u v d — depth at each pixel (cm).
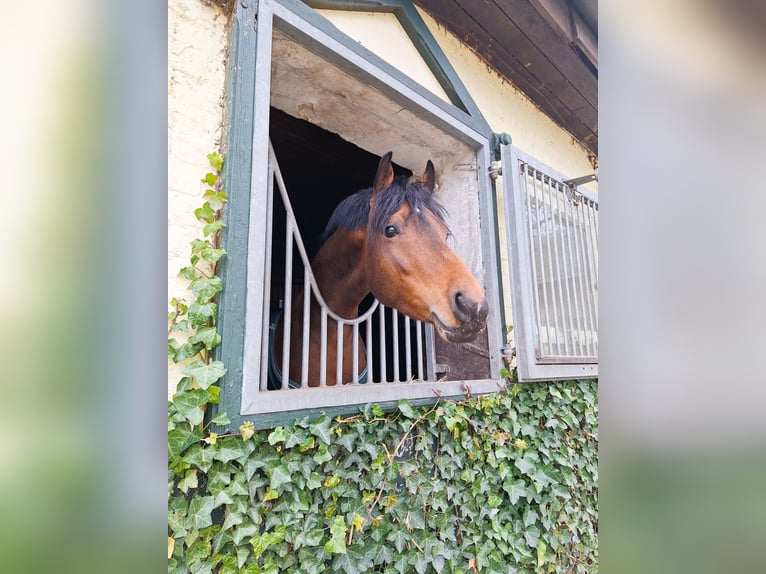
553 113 228
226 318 82
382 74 123
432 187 161
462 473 128
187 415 74
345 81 123
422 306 136
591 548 171
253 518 82
